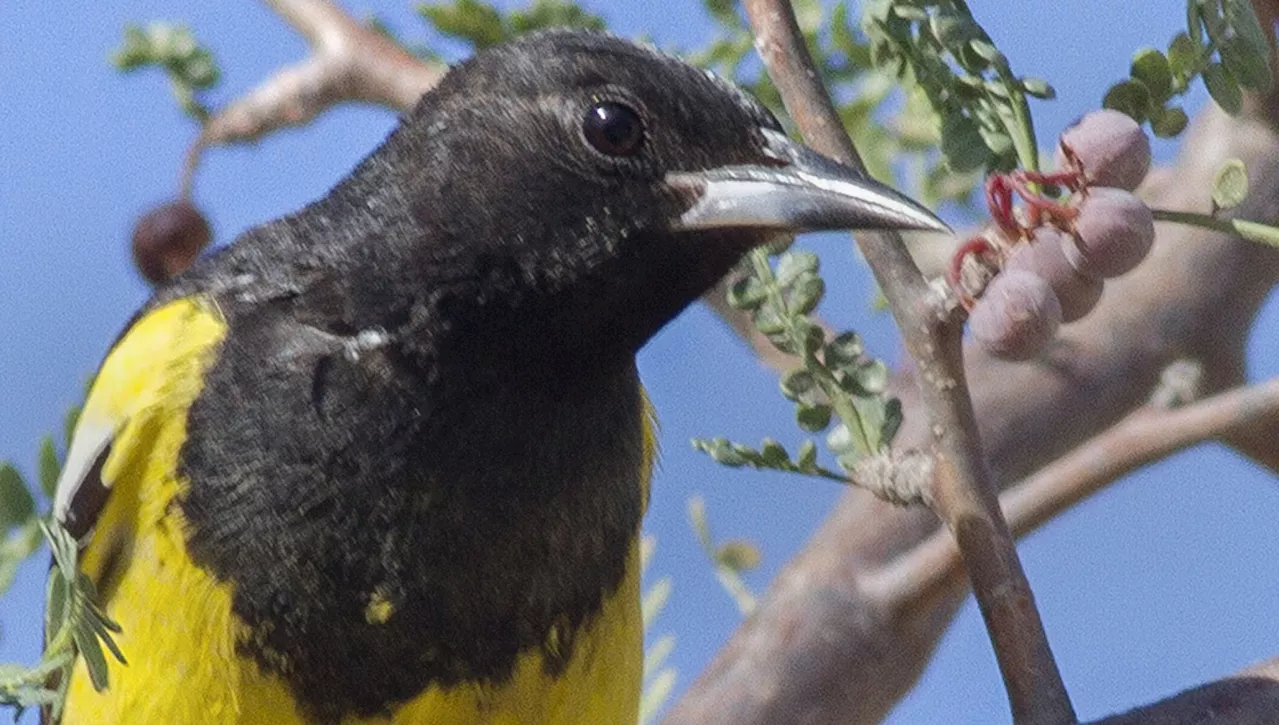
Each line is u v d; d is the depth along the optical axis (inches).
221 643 66.8
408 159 67.2
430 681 66.9
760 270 66.4
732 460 66.2
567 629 67.2
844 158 66.7
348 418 66.9
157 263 69.6
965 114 65.6
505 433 67.0
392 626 66.9
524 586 67.1
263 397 66.9
